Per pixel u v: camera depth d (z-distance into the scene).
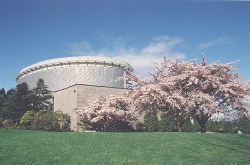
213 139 27.72
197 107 38.06
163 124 52.53
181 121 40.28
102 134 29.05
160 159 21.44
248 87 38.62
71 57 87.50
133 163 20.55
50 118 51.69
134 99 41.84
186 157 22.11
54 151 23.00
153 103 40.25
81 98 55.81
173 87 39.59
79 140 26.28
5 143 25.59
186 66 40.34
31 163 20.56
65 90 59.22
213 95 39.44
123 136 27.98
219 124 56.66
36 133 31.12
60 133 30.28
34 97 61.78
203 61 40.47
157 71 42.06
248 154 23.61
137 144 25.06
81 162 20.66
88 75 85.44
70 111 56.66
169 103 39.00
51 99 65.50
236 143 26.97
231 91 37.62
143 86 40.50
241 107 39.34
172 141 26.23
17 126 51.16
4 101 65.50
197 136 28.53
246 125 55.09
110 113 48.75
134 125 51.50
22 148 23.86
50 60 88.81
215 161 21.48
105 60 87.12
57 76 86.69
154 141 26.11
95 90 57.12
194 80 38.16
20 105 59.59
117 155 22.06
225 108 39.47
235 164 20.95
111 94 55.41
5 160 21.16
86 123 51.59
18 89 61.16
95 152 22.73
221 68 39.56
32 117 54.22
